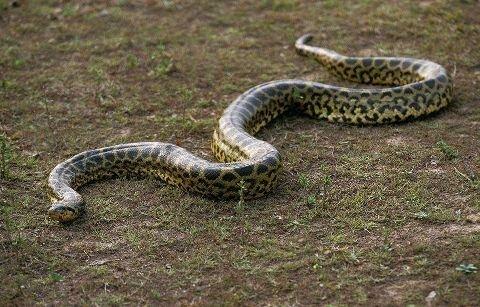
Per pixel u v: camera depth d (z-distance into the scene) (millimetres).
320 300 9273
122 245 10648
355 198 11523
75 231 11047
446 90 14578
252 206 11484
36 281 9859
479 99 15016
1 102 15539
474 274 9531
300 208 11367
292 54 17953
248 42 18516
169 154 12242
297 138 13914
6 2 20969
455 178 12039
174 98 15758
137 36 19000
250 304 9250
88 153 12672
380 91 14266
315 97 14695
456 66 16656
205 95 15906
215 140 13367
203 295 9477
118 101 15602
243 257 10195
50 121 14773
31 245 10648
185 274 9898
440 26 18750
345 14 19969
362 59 16391
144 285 9719
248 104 14180
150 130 14414
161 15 20391
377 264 9898
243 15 20297
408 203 11359
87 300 9469
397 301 9172
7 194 12078
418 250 10117
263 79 16609
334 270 9812
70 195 11484
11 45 18484
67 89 16141
